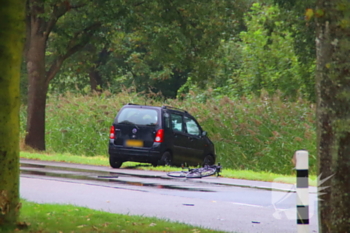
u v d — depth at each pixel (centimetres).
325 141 2402
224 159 9425
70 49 10538
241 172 6838
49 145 10906
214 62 11506
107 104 11025
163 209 4056
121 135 7156
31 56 10306
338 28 2344
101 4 9662
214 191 5028
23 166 6956
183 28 10650
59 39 10444
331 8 2345
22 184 5178
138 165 7581
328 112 2380
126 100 11031
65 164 7500
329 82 2367
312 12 2372
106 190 4934
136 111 7212
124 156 7106
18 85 3050
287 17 9700
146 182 5556
